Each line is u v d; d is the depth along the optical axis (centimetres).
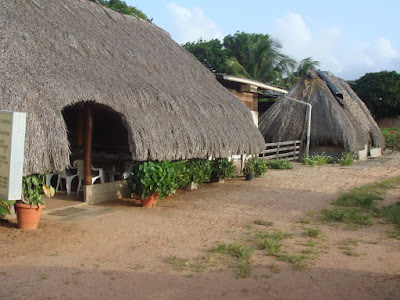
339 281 495
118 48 1076
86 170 888
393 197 1073
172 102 998
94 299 428
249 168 1371
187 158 976
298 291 463
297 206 954
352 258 582
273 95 2289
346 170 1716
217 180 1312
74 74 795
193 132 993
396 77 4494
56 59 799
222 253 589
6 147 436
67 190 959
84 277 484
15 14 846
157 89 998
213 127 1088
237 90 1702
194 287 467
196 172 1120
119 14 1339
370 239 683
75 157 1157
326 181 1379
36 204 660
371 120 2562
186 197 1031
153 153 856
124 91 878
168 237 666
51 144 648
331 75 2539
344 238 686
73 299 425
